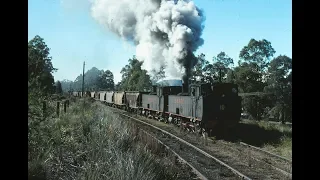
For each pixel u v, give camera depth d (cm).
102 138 977
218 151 1310
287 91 2980
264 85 3369
